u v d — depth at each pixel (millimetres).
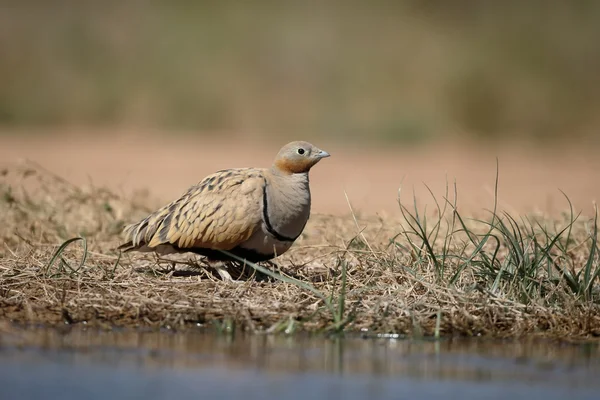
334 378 17125
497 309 21562
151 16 87375
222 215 22688
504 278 22891
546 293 22625
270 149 70438
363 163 63312
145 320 21062
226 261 24109
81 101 82938
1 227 29656
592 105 82500
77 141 72062
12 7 87375
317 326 20922
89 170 55219
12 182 44781
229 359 18234
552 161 67312
